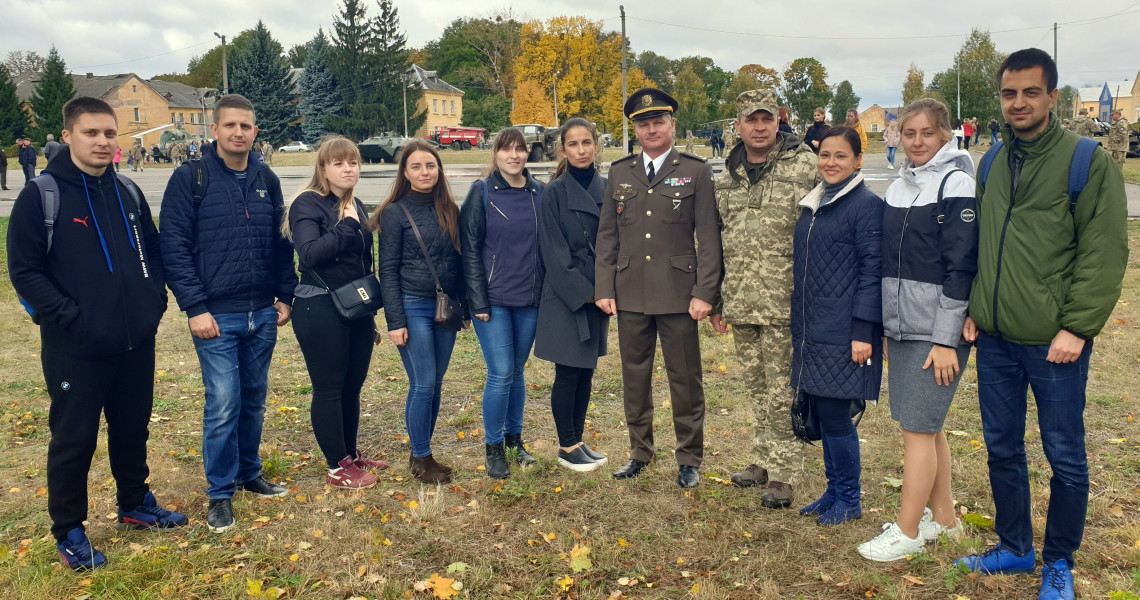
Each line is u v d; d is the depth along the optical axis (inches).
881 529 142.7
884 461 177.3
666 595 124.3
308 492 167.9
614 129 2598.4
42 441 201.6
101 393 135.0
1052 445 115.7
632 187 163.5
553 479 172.6
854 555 134.1
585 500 160.7
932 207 123.3
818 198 140.2
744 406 220.5
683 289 161.6
